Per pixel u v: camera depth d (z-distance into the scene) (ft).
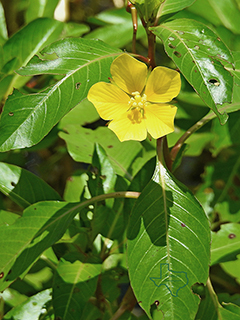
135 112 1.14
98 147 1.44
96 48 1.18
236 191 1.63
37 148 1.67
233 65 1.12
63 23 1.66
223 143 1.60
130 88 1.13
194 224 1.20
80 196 1.50
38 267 1.44
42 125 1.12
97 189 1.41
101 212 1.38
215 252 1.41
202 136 1.67
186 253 1.18
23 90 1.59
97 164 1.42
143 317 1.48
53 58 1.17
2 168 1.42
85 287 1.28
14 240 1.27
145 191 1.23
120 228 1.43
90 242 1.38
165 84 1.12
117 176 1.47
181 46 1.12
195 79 1.09
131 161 1.60
